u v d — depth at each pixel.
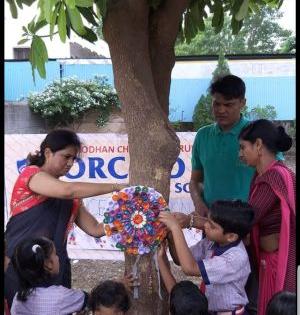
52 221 2.49
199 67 12.97
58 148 2.46
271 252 2.42
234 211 2.27
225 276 2.25
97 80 12.47
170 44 2.54
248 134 2.43
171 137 2.29
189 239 4.45
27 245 2.33
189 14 3.19
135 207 2.23
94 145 4.52
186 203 4.52
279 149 2.41
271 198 2.35
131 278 2.30
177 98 13.09
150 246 2.23
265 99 12.69
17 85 12.83
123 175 4.54
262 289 2.45
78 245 4.71
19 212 2.47
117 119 12.18
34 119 12.42
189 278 4.82
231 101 3.04
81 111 12.14
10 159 4.51
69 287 2.63
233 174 3.13
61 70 13.13
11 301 2.49
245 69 12.73
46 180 2.38
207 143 3.21
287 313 2.00
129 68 2.28
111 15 2.29
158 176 2.28
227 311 2.30
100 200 4.41
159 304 2.34
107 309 2.22
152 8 2.50
